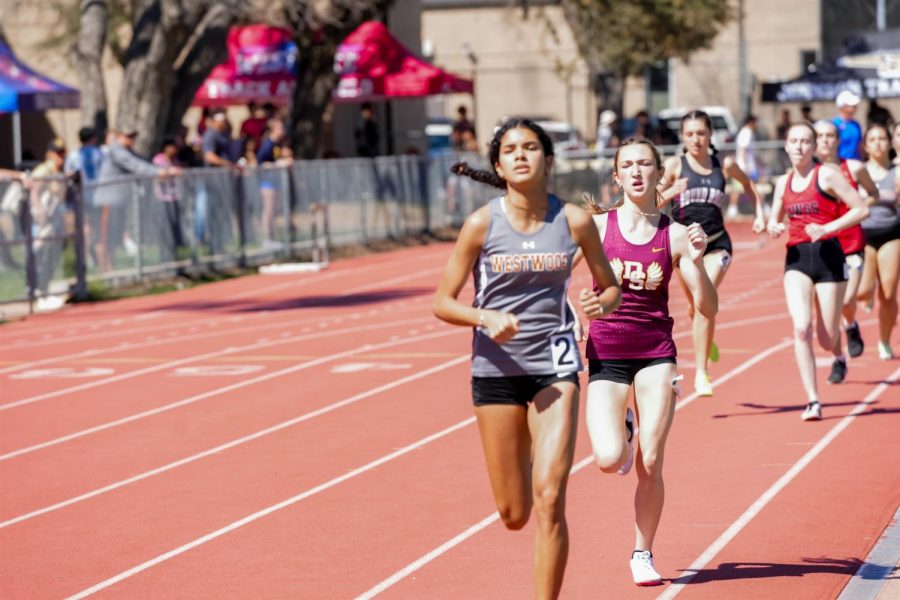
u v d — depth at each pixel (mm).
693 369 20953
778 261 39531
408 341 25594
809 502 12898
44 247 32688
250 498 13977
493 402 9109
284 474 15008
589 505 13180
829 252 16766
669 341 10578
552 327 9039
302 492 14156
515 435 9141
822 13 85812
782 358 21734
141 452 16531
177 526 13000
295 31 51281
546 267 8977
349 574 11164
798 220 16781
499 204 9086
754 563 11055
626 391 10492
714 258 17344
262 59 51281
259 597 10641
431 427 17328
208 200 38781
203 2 43094
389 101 68875
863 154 34562
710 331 17641
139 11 43562
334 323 28781
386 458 15625
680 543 11727
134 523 13188
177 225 37500
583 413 17812
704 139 17250
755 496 13211
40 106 41844
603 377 10516
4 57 42719
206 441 17000
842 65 50562
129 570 11586
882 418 16656
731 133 72438
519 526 9422
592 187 54312
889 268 20484
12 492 14742
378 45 53406
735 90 86625
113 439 17391
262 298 34219
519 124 9023
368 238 47438
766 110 82625
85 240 34156
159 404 19750
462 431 17016
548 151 9047
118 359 24516
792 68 86375
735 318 27109
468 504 13367
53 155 36844
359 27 53219
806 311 16609
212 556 11898
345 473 14945
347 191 46219
